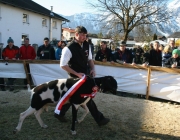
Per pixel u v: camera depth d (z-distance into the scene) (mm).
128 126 4516
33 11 24859
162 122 4809
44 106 4094
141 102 6176
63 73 6992
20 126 3883
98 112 4340
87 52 4035
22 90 7098
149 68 6285
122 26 26594
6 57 7363
